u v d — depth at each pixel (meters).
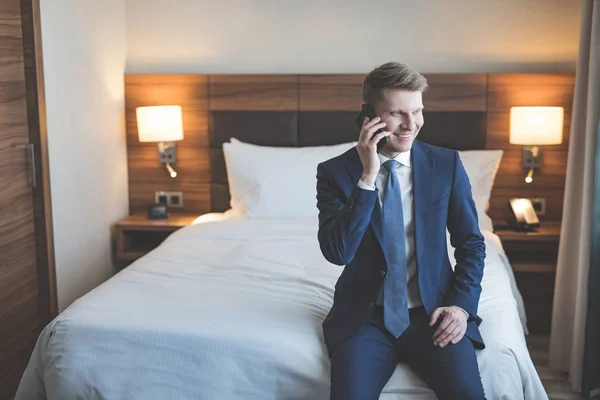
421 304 2.12
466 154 3.84
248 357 2.13
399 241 2.07
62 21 3.40
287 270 2.82
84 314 2.30
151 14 4.17
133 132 4.21
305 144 4.06
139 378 2.17
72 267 3.55
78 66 3.58
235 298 2.46
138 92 4.16
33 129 3.18
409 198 2.13
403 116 2.00
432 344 2.03
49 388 2.23
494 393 2.05
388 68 2.00
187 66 4.19
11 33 3.02
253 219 3.77
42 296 3.31
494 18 3.96
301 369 2.10
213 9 4.12
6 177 2.99
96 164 3.82
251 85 4.05
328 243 2.02
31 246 3.22
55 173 3.35
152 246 4.12
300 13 4.07
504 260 3.24
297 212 3.79
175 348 2.17
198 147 4.16
